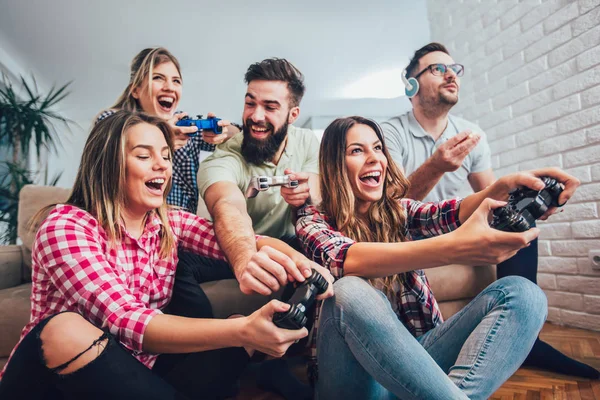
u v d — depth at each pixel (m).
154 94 1.74
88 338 0.71
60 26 4.09
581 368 1.30
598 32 1.79
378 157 1.12
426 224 1.17
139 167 0.92
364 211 1.18
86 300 0.80
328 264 0.94
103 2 3.71
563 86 1.95
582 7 1.85
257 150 1.46
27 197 1.78
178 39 4.40
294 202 1.15
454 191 1.95
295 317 0.72
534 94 2.10
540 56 2.06
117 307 0.79
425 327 1.08
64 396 0.75
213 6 3.83
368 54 4.93
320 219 1.11
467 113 2.59
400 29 4.35
